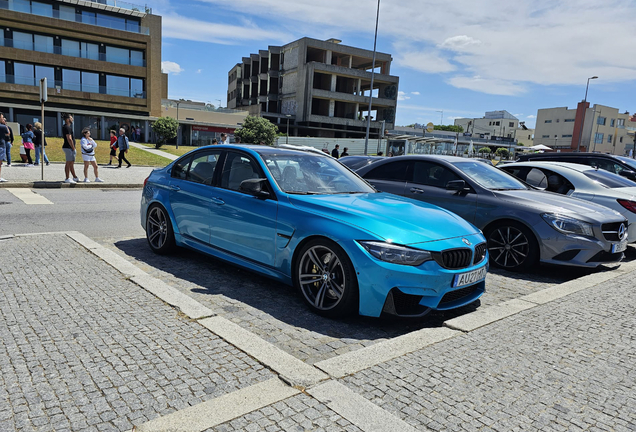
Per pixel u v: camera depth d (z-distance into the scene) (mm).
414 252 3432
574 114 81688
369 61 69250
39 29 38812
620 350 3141
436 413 2285
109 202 10211
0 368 2523
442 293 3537
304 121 62219
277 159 4645
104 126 42906
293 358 2771
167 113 49062
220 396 2320
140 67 43469
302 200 4008
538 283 5172
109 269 4473
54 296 3682
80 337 2953
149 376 2504
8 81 38406
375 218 3676
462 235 3850
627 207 6539
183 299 3688
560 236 5211
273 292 4324
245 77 75875
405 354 2930
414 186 6578
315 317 3752
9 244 5305
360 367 2723
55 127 40531
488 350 3047
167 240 5246
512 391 2527
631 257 6785
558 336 3342
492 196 5785
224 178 4742
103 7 42000
